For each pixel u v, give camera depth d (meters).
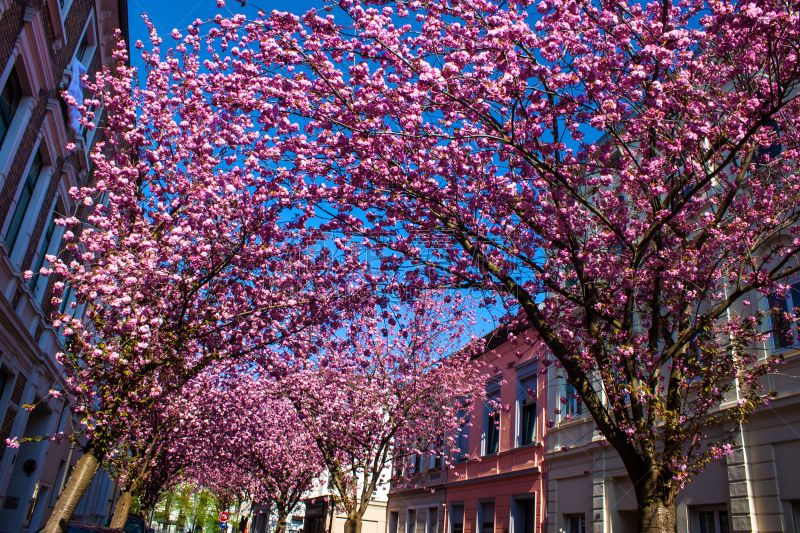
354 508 15.77
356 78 6.35
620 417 6.55
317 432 17.27
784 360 8.09
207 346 10.73
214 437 23.61
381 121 7.04
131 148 9.35
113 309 8.48
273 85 6.97
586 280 7.46
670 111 7.11
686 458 6.18
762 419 8.32
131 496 16.27
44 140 11.84
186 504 67.50
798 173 8.00
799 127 7.34
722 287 9.02
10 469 13.53
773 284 7.08
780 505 7.81
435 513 20.53
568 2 6.04
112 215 9.23
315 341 12.31
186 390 16.75
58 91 12.01
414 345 15.95
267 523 42.97
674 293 7.45
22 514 15.12
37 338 14.00
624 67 6.93
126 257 8.10
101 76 9.32
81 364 10.99
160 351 9.20
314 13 6.40
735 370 7.04
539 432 14.88
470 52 6.41
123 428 9.61
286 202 8.35
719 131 6.73
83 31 13.10
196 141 8.95
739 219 7.71
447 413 17.61
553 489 13.66
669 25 7.01
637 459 6.30
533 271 8.41
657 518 5.91
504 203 7.61
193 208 8.77
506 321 9.54
